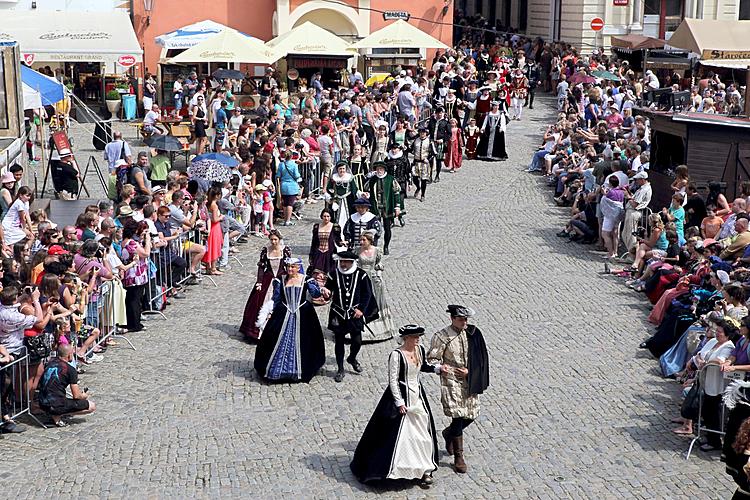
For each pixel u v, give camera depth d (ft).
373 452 42.27
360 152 101.35
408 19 164.66
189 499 41.11
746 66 138.10
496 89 132.87
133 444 46.44
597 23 171.32
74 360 53.83
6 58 88.63
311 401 51.57
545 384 53.31
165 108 138.00
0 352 47.19
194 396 52.21
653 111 88.17
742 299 49.60
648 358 57.06
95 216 63.67
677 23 178.81
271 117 105.81
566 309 66.08
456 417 42.93
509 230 88.17
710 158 79.87
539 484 42.52
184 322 64.08
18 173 76.13
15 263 56.39
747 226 63.21
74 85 139.23
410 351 42.73
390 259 78.54
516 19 208.33
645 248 71.41
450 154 113.91
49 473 43.55
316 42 128.16
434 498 41.39
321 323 63.77
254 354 58.44
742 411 38.73
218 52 117.80
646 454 45.27
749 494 36.40
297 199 92.02
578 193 88.58
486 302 67.67
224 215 77.51
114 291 59.57
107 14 114.93
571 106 140.05
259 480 42.86
